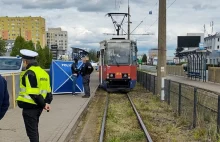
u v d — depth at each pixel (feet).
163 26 61.11
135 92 74.02
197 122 34.14
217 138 28.43
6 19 418.31
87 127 35.65
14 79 41.65
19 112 38.01
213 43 322.14
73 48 104.22
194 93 35.37
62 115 37.86
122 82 72.38
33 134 20.29
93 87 82.02
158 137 31.14
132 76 72.23
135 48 74.33
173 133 32.89
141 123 35.68
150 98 61.52
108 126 36.01
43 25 415.23
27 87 19.56
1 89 14.21
